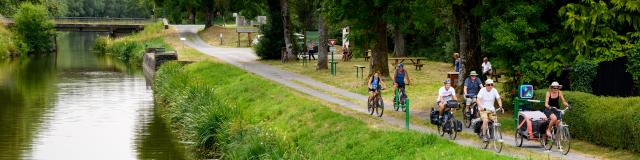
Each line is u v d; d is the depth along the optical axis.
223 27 100.19
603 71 26.66
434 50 66.31
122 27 115.25
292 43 60.62
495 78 41.50
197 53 70.75
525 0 27.27
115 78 62.06
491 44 27.33
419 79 44.00
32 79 60.72
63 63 81.06
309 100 32.78
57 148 30.20
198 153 28.23
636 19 25.97
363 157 21.84
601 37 26.08
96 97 47.72
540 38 27.02
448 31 58.88
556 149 21.56
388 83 40.78
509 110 29.59
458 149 19.84
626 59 26.50
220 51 74.56
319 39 51.53
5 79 60.53
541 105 25.31
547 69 26.33
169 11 109.88
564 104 21.59
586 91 26.72
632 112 20.44
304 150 24.28
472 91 26.45
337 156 22.95
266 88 38.81
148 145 30.67
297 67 54.50
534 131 21.39
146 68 66.88
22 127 35.56
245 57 66.12
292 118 29.94
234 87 41.47
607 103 22.06
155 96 47.41
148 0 111.44
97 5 197.50
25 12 103.31
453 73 37.03
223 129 27.52
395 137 21.94
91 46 124.56
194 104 33.91
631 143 20.44
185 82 43.03
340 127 25.73
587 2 25.81
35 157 28.39
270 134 25.03
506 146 22.19
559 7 27.09
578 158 20.17
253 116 32.94
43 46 103.81
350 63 57.31
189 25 112.12
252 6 81.12
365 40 41.19
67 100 46.06
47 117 38.75
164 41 89.38
